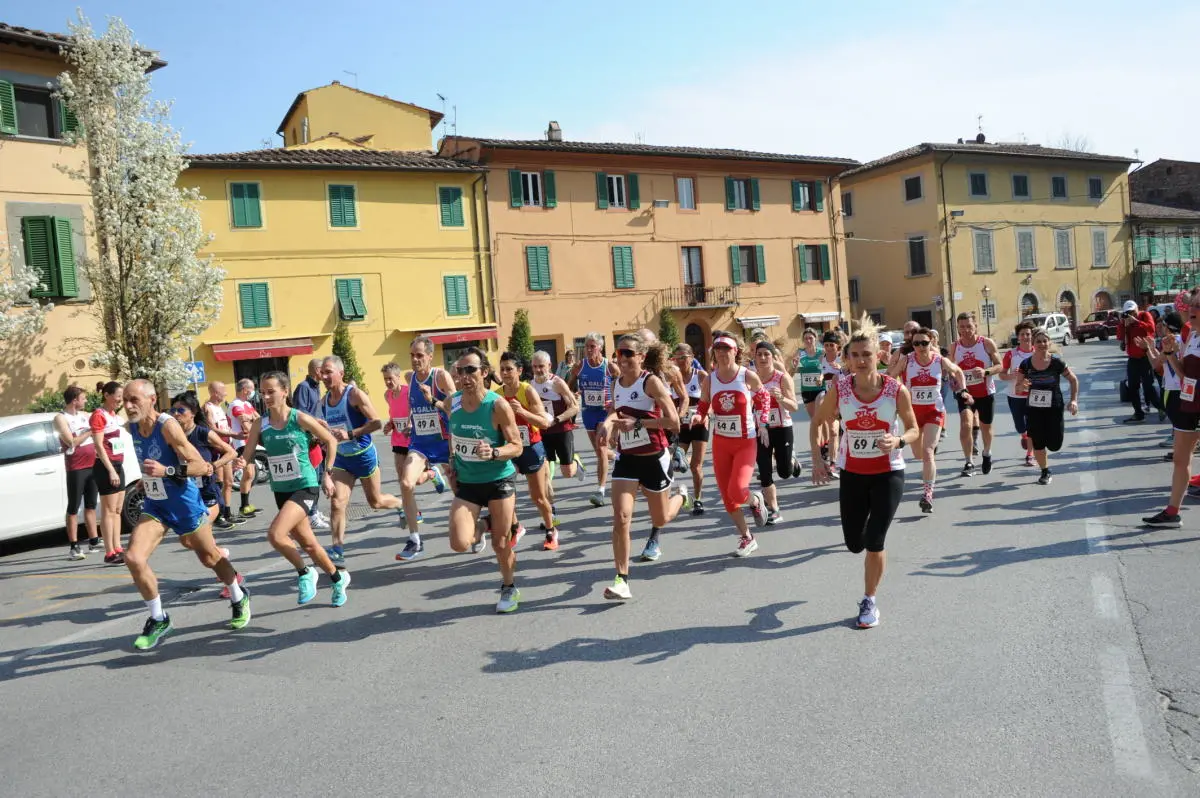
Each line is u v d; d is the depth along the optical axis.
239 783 3.99
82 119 20.91
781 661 5.04
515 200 32.75
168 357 21.66
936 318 45.06
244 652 5.90
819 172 40.31
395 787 3.84
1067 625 5.30
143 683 5.45
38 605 7.74
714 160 37.12
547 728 4.34
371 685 5.11
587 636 5.71
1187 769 3.58
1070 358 34.41
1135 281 52.88
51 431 10.87
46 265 20.75
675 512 7.61
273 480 6.75
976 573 6.56
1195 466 10.53
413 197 30.78
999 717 4.13
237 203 27.81
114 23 20.94
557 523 9.62
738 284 37.81
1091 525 7.79
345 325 29.16
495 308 32.25
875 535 5.51
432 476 8.69
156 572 8.73
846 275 41.16
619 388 7.18
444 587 7.23
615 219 34.91
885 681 4.64
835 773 3.71
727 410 7.40
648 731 4.23
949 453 12.89
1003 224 47.09
